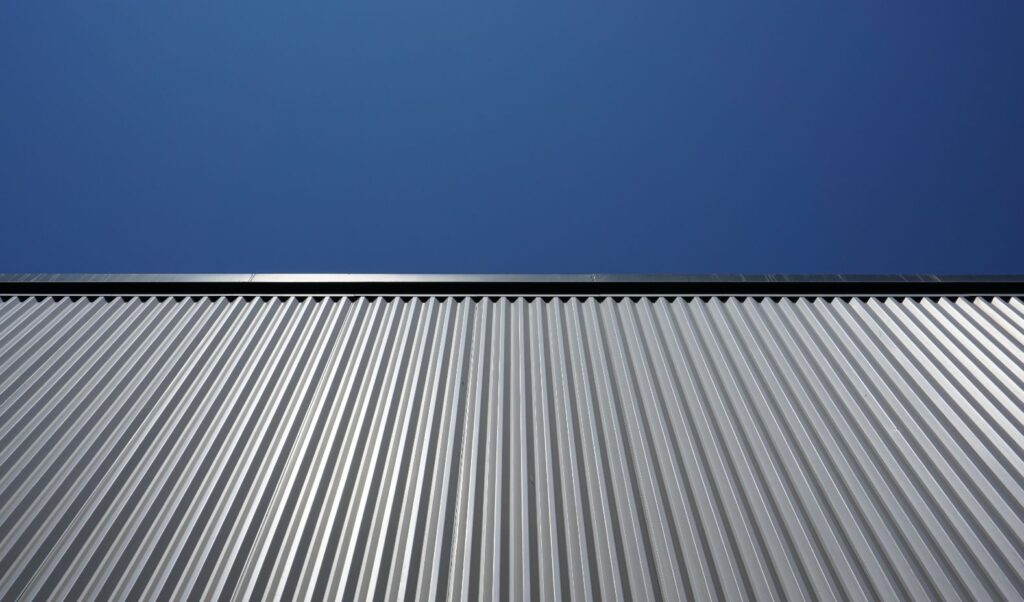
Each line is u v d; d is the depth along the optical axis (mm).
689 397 3633
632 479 3057
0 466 3062
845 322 4395
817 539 2789
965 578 2633
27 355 3920
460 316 4434
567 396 3615
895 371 3889
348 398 3586
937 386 3760
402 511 2877
